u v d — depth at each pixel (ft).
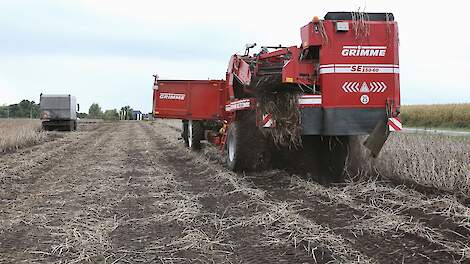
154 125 169.78
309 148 34.01
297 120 30.45
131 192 30.27
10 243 19.49
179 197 28.43
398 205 24.52
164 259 17.22
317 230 20.12
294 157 34.81
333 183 31.07
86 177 36.94
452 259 16.55
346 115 29.73
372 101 29.89
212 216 23.44
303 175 33.71
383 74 29.94
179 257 17.43
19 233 20.98
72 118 123.85
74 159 50.60
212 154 49.57
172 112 54.39
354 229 20.44
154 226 21.79
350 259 16.63
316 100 29.94
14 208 26.03
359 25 29.78
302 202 25.89
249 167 35.76
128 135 100.17
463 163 30.42
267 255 17.44
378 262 16.30
